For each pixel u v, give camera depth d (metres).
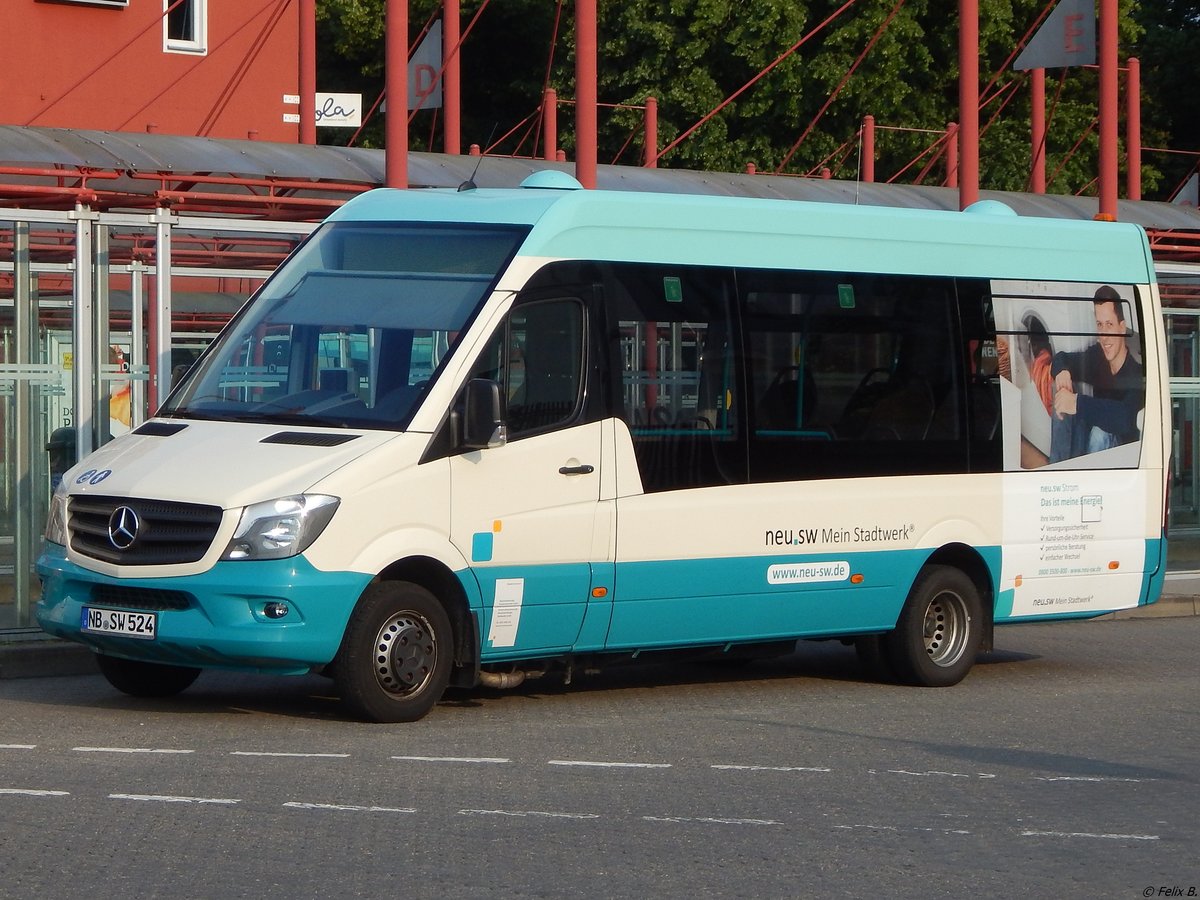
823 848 8.88
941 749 12.04
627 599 13.39
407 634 12.34
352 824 9.10
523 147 56.19
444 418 12.44
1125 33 53.12
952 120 51.19
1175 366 23.20
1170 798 10.40
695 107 49.25
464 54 55.94
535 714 13.21
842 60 48.84
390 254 13.44
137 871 8.03
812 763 11.35
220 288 20.61
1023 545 15.82
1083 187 52.62
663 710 13.64
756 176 27.06
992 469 15.61
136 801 9.52
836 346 14.68
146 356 19.56
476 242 13.21
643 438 13.47
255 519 11.78
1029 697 14.82
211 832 8.83
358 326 12.99
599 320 13.31
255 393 13.16
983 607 15.70
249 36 34.97
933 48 50.97
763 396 14.19
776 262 14.42
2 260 18.31
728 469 13.92
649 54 50.00
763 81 49.00
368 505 12.04
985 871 8.47
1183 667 16.98
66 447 16.39
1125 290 16.75
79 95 32.97
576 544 13.07
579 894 7.84
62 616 12.41
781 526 14.20
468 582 12.55
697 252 13.97
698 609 13.80
